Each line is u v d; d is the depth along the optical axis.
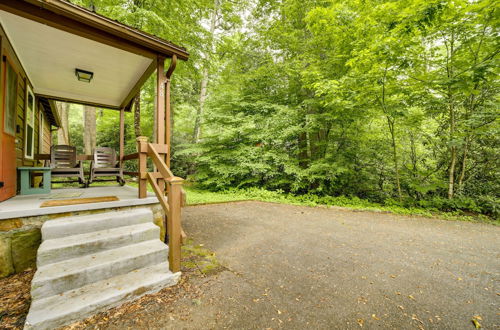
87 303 1.80
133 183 8.80
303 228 4.56
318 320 1.87
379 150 7.55
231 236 3.96
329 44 7.29
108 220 2.64
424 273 2.76
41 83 4.66
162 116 3.33
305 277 2.59
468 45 5.65
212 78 12.27
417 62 5.84
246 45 10.34
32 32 2.86
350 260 3.09
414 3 4.15
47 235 2.29
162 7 6.91
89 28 2.64
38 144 5.84
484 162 6.52
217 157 9.45
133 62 3.72
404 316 1.95
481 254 3.40
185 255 3.09
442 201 6.42
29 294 2.03
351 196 7.64
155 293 2.16
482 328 1.81
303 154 9.16
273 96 9.45
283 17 8.83
